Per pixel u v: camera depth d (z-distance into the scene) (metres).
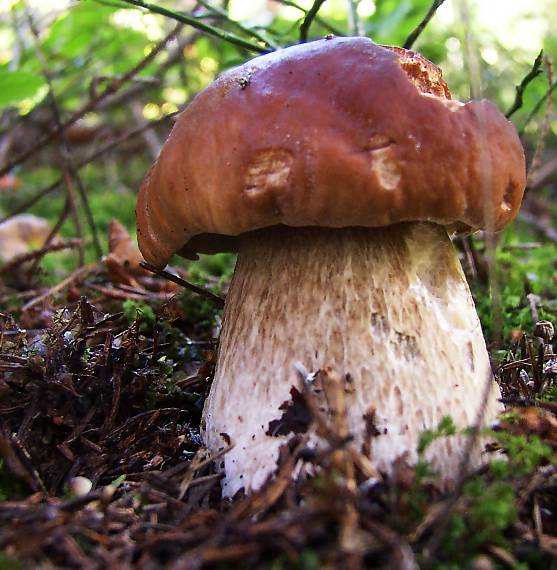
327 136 0.15
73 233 0.50
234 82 0.16
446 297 0.17
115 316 0.23
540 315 0.28
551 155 0.68
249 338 0.17
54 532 0.13
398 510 0.14
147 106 0.61
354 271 0.17
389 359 0.16
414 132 0.15
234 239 0.21
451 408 0.16
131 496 0.16
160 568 0.12
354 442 0.15
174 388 0.21
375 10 0.43
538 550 0.13
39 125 0.53
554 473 0.15
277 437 0.16
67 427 0.19
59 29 0.40
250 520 0.14
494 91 0.53
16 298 0.32
